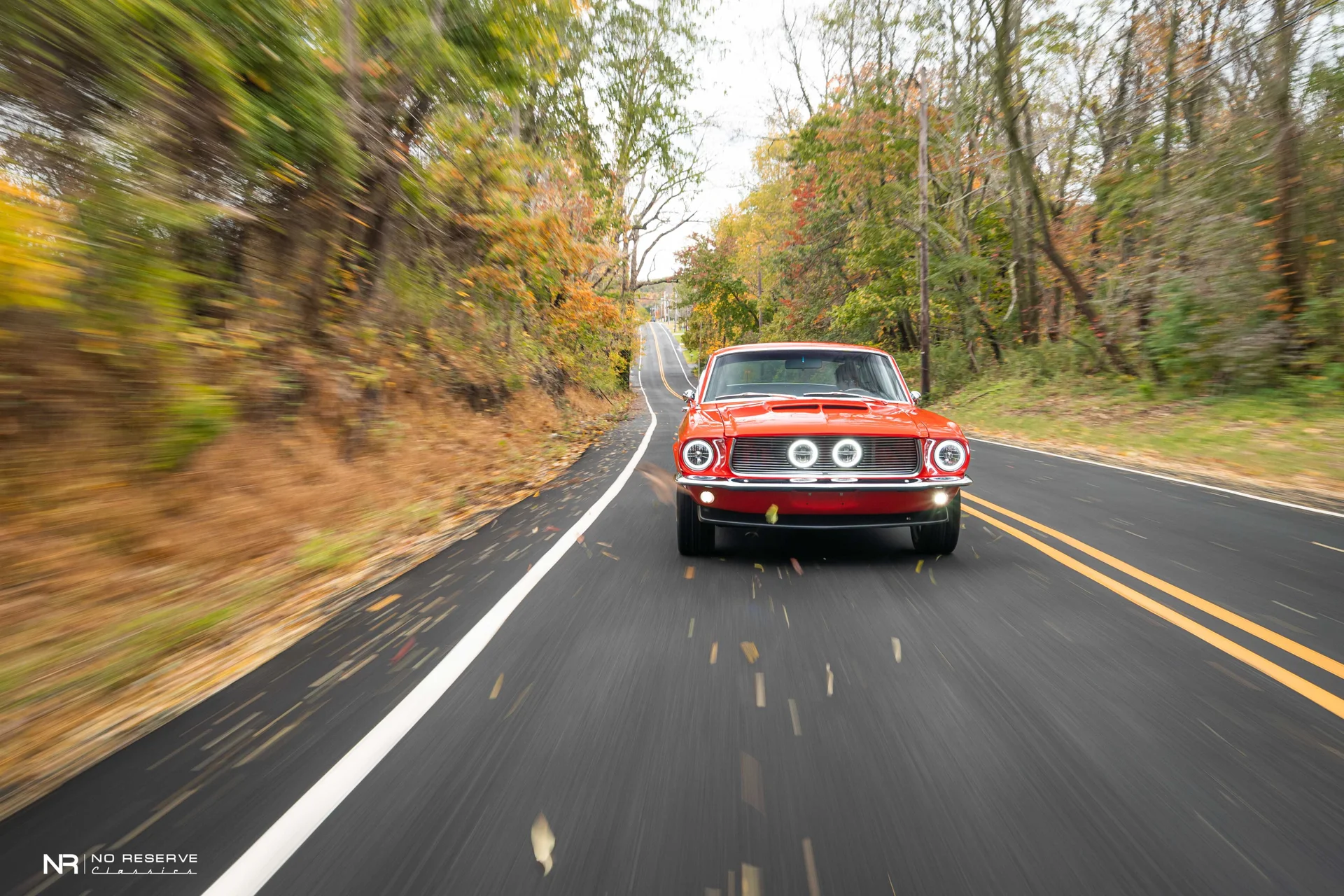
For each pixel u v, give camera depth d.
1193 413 14.54
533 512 7.26
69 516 4.46
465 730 2.78
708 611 4.14
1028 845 2.07
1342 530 6.23
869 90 27.11
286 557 5.40
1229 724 2.76
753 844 2.08
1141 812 2.21
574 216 15.70
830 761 2.53
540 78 10.72
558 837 2.13
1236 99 16.09
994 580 4.70
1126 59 19.86
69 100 4.58
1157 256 17.05
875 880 1.93
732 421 5.32
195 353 6.07
